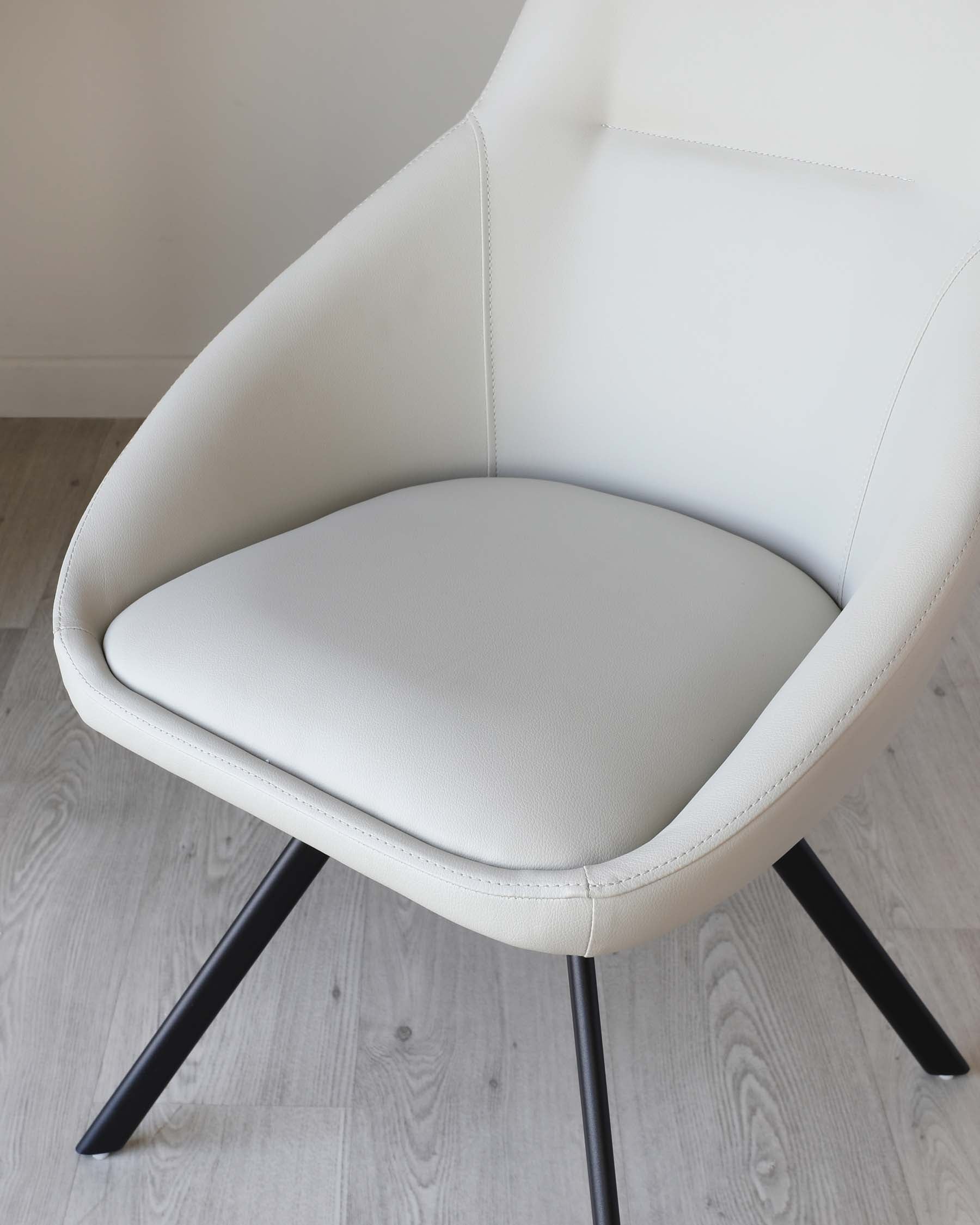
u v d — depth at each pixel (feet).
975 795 4.65
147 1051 3.27
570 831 2.39
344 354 3.44
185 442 3.21
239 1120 3.48
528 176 3.49
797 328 3.19
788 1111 3.55
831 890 3.29
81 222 6.34
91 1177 3.32
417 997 3.85
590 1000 2.95
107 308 6.63
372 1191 3.31
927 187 2.97
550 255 3.53
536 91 3.47
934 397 2.79
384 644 2.79
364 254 3.43
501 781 2.46
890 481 2.93
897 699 2.48
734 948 4.05
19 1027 3.70
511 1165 3.39
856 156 3.10
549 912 2.24
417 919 4.13
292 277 3.41
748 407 3.33
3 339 6.70
